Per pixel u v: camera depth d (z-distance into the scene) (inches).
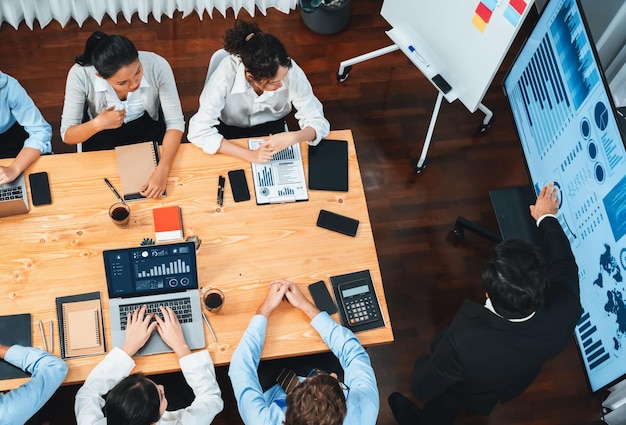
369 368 90.7
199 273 95.3
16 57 145.6
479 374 88.4
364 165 143.1
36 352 87.7
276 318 93.6
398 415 119.4
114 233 97.0
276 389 100.6
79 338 90.1
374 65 154.2
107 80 98.5
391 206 139.8
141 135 117.4
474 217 140.6
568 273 91.5
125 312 91.4
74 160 101.7
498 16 106.0
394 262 134.8
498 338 84.7
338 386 82.3
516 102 120.6
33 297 92.1
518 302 79.7
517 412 124.0
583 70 95.2
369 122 147.8
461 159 145.9
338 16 151.4
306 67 152.2
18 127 113.4
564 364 128.1
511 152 147.8
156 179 99.8
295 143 104.2
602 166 92.5
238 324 92.7
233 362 89.1
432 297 132.4
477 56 115.5
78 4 144.9
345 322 94.7
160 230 96.6
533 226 115.5
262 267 96.6
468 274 135.2
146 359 90.1
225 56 108.9
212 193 101.1
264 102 113.0
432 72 128.9
